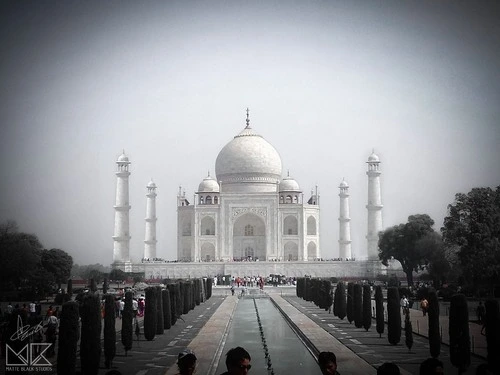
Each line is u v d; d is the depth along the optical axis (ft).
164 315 323.57
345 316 378.73
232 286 647.56
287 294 606.14
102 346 277.85
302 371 223.10
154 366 222.07
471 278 453.58
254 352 267.80
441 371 77.41
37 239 527.81
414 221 594.65
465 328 200.13
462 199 450.30
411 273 613.93
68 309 190.70
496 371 181.27
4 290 486.79
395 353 243.40
